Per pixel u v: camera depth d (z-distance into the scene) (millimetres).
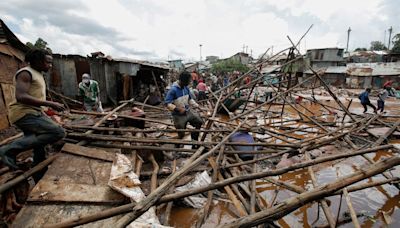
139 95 13852
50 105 2936
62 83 11422
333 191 2307
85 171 3045
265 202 3871
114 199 2586
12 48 7242
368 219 3426
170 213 3457
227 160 4930
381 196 4094
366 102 12648
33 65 2947
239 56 49031
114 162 3252
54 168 3041
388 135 6863
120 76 12734
